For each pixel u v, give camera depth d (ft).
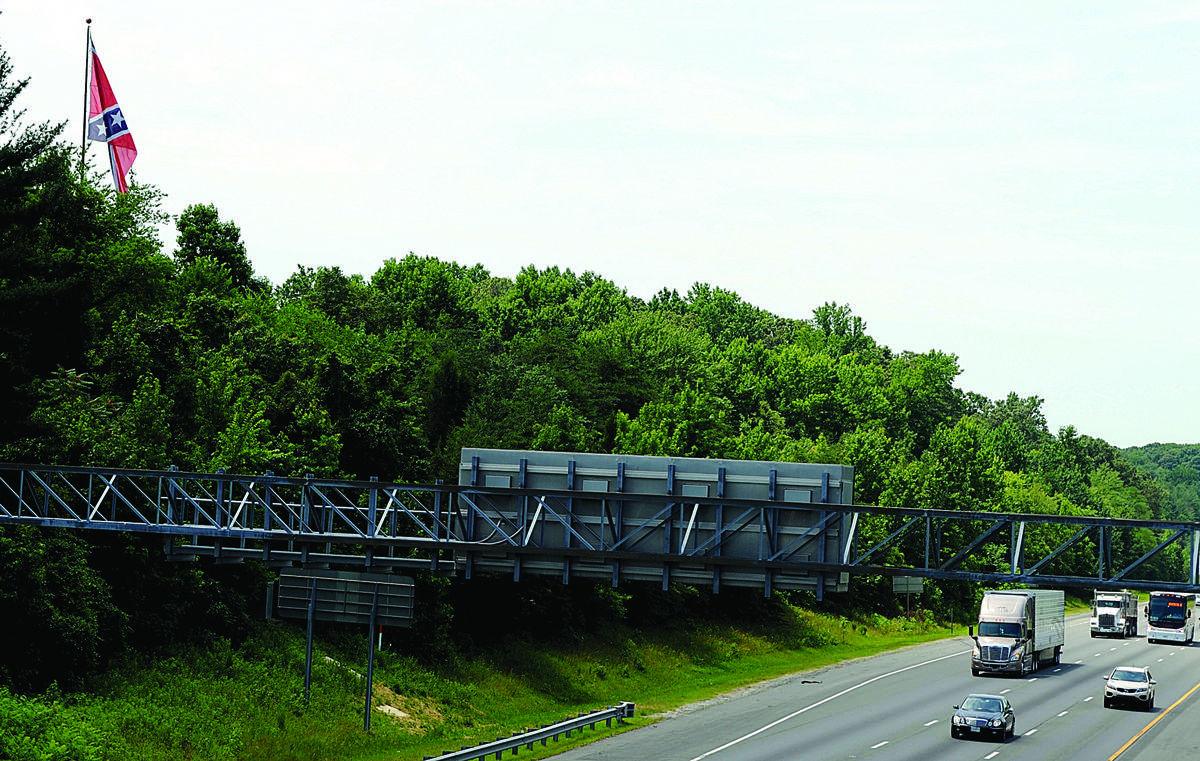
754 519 127.65
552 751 145.07
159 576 154.81
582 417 299.17
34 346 164.25
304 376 207.92
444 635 194.08
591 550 125.90
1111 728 171.12
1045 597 253.24
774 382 535.19
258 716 143.33
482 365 342.64
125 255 209.97
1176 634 334.44
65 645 133.59
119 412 167.22
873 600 362.33
